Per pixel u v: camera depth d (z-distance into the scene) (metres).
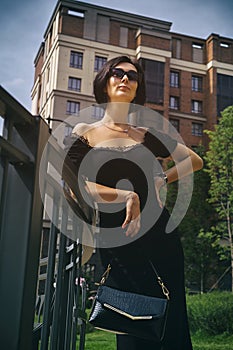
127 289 1.54
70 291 1.54
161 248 1.60
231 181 15.63
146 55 25.25
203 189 17.61
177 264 1.61
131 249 1.57
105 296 1.46
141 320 1.40
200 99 26.45
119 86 1.74
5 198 0.89
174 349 1.55
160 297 1.54
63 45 24.45
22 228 0.87
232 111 16.05
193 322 8.16
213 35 26.53
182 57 26.62
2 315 0.83
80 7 25.19
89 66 24.73
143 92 1.84
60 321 1.49
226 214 15.98
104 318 1.42
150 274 1.56
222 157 16.11
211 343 7.52
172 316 1.56
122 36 25.91
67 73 24.17
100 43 25.27
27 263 0.85
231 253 15.77
